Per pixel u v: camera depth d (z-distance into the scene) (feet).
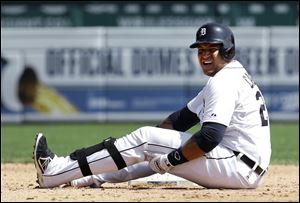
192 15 231.30
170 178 85.76
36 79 227.81
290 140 181.78
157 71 227.20
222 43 75.36
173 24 232.12
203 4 230.89
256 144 75.25
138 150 75.92
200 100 79.36
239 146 75.05
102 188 79.61
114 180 80.28
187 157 73.92
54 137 185.47
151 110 227.81
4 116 229.04
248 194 72.23
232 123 74.84
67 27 233.76
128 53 227.61
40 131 205.46
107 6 232.94
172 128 81.10
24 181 99.14
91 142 171.22
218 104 73.20
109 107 229.04
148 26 232.73
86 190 76.54
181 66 226.79
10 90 228.22
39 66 227.61
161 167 75.56
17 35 226.58
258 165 75.36
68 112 229.25
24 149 162.81
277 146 168.86
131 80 227.81
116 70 228.02
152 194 72.54
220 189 76.18
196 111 79.92
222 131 73.05
